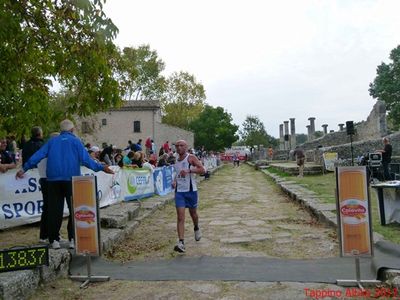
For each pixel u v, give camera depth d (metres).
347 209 5.01
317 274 5.44
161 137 57.50
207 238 8.08
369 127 36.56
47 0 6.64
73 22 6.68
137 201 12.74
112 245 7.30
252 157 62.28
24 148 7.42
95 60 6.69
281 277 5.36
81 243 5.41
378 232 7.40
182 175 7.21
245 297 4.67
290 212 11.13
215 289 4.96
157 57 62.62
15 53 6.95
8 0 6.11
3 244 6.89
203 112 71.94
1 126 7.67
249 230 8.73
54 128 7.88
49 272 5.24
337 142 41.66
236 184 22.05
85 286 5.24
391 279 4.88
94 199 5.38
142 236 8.44
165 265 6.16
